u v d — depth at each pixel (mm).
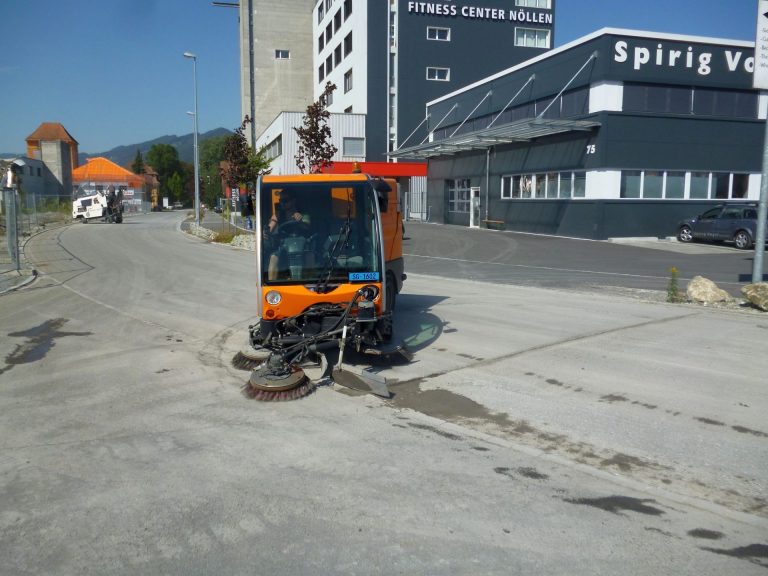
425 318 12008
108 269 20906
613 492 4996
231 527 4453
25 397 7707
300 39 69000
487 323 11453
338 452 5836
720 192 28828
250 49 68312
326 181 8359
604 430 6344
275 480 5230
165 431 6465
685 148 28047
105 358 9617
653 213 28016
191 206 126500
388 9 48844
